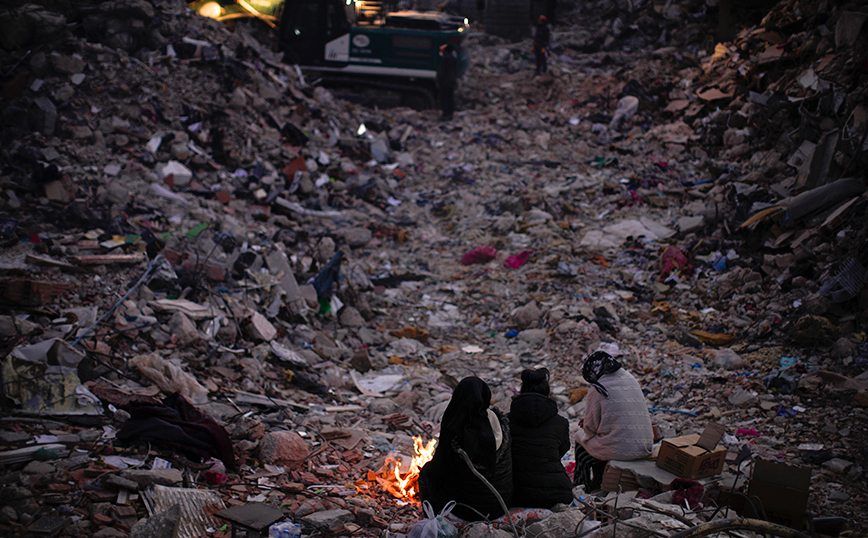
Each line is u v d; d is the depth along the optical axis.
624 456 4.39
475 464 3.42
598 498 4.03
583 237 10.89
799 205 8.49
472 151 14.93
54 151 9.05
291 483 4.56
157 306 6.70
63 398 4.97
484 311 9.14
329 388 6.75
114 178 9.20
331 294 8.62
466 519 3.54
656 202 11.66
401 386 6.93
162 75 11.66
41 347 5.36
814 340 6.84
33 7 10.45
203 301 7.29
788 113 11.10
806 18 13.28
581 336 7.90
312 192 11.71
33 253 6.86
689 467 4.11
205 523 3.83
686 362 7.11
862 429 5.40
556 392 6.82
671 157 13.77
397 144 15.12
